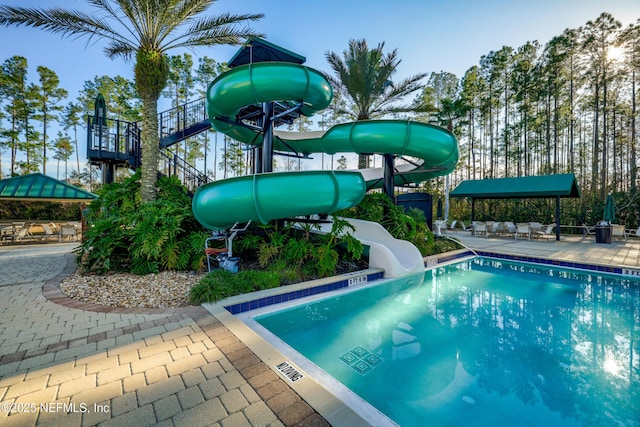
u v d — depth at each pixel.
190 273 5.66
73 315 3.56
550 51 20.77
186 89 26.88
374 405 2.44
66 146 31.59
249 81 5.58
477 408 2.42
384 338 3.81
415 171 9.42
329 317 4.56
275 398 2.01
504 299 5.44
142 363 2.46
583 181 24.47
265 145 6.96
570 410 2.39
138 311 3.71
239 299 4.20
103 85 27.91
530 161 25.44
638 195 16.22
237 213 4.96
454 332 4.02
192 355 2.60
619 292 5.87
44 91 27.02
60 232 11.53
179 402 1.96
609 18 18.52
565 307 5.03
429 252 8.77
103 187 8.66
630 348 3.54
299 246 6.02
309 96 6.03
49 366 2.40
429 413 2.34
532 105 23.28
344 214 8.66
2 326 3.21
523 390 2.65
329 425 1.76
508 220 18.92
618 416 2.32
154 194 7.47
